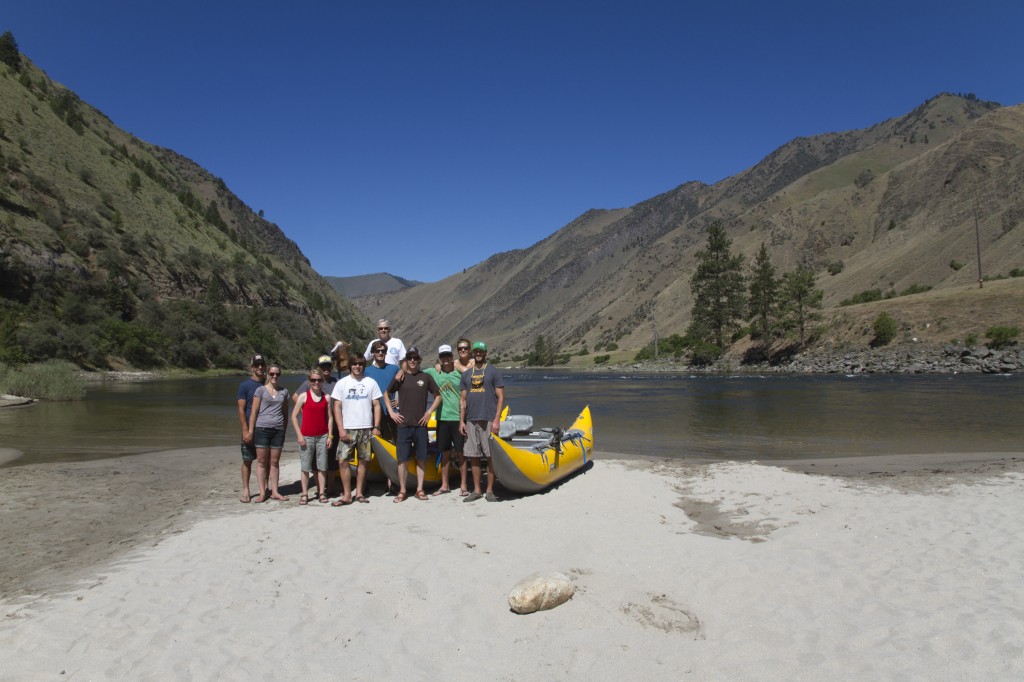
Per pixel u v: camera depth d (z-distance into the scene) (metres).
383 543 6.73
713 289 89.31
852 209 172.00
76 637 4.62
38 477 11.82
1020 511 7.74
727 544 6.64
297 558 6.30
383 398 9.04
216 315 99.62
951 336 53.72
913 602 5.00
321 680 4.04
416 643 4.55
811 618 4.79
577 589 5.28
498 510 8.29
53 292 74.19
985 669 3.93
